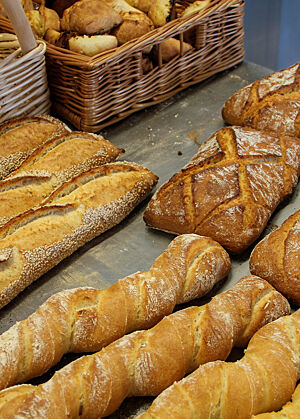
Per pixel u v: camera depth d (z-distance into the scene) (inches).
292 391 34.9
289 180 45.4
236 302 38.0
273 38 88.0
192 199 43.3
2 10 53.5
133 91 52.8
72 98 51.6
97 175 45.6
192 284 39.8
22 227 42.1
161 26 53.6
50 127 49.6
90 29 49.5
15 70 47.3
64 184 44.6
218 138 47.0
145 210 45.0
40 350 36.0
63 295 38.2
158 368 35.4
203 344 36.4
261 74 59.2
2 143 47.9
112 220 44.5
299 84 50.4
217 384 34.2
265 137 46.9
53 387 33.9
